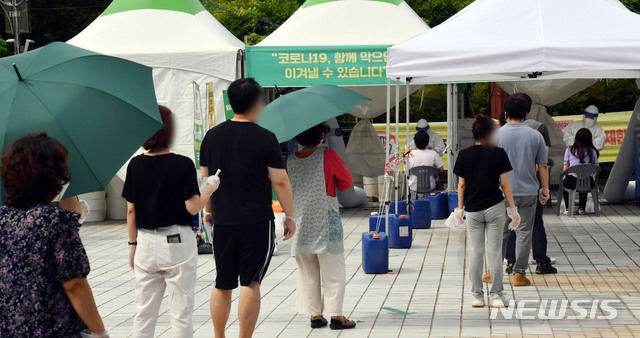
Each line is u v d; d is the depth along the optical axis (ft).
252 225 16.85
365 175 52.60
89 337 10.65
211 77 44.11
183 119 44.19
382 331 20.16
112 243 37.81
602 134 47.65
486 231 22.31
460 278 26.99
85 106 12.67
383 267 28.07
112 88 13.21
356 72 43.19
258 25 78.28
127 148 12.85
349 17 46.44
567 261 29.86
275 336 19.92
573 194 42.98
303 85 43.37
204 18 48.49
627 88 72.43
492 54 25.61
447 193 44.52
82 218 14.20
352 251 33.58
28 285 10.16
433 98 76.48
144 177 16.06
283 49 43.39
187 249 16.21
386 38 45.19
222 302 17.26
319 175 19.84
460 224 22.45
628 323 20.35
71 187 12.20
